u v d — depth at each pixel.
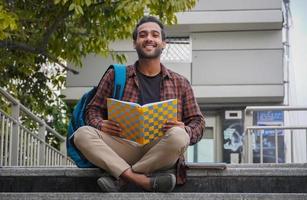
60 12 6.62
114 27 6.77
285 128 6.43
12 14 5.98
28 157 6.78
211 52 10.97
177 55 11.02
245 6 10.66
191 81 10.91
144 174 3.58
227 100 10.89
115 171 3.53
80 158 3.88
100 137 3.66
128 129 3.62
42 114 9.27
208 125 11.01
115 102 3.57
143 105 3.62
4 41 6.73
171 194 3.50
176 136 3.50
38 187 3.87
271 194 3.53
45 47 6.99
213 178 3.79
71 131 3.92
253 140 6.84
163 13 6.48
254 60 10.89
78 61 7.48
